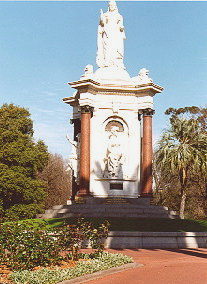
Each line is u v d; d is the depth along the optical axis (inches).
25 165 2306.8
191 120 2111.2
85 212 1691.7
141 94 1990.7
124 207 1755.7
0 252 743.7
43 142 2691.9
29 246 749.3
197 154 1963.6
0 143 2274.9
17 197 2281.0
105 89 1988.2
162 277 721.0
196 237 1280.8
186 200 2935.5
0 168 2177.7
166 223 1540.4
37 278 634.2
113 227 1409.9
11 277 645.9
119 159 1959.9
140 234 1221.1
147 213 1713.8
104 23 2118.6
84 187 1870.1
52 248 799.7
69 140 2050.9
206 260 959.0
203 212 2834.6
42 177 3467.0
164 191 2908.5
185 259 977.5
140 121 2039.9
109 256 876.0
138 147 1999.3
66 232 873.5
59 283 647.8
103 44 2121.1
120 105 1995.6
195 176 2498.8
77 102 2108.8
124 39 2151.8
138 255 1046.4
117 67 2079.2
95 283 679.1
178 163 1947.6
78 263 805.9
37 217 1784.0
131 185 1971.0
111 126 2003.0
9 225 787.4
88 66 1973.4
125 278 718.5
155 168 2433.6
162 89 2026.3
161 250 1166.3
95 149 1966.0
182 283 663.1
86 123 1921.8
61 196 3607.3
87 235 942.4
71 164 2032.5
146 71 2025.1
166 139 2054.6
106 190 1941.4
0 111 2468.0
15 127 2357.3
